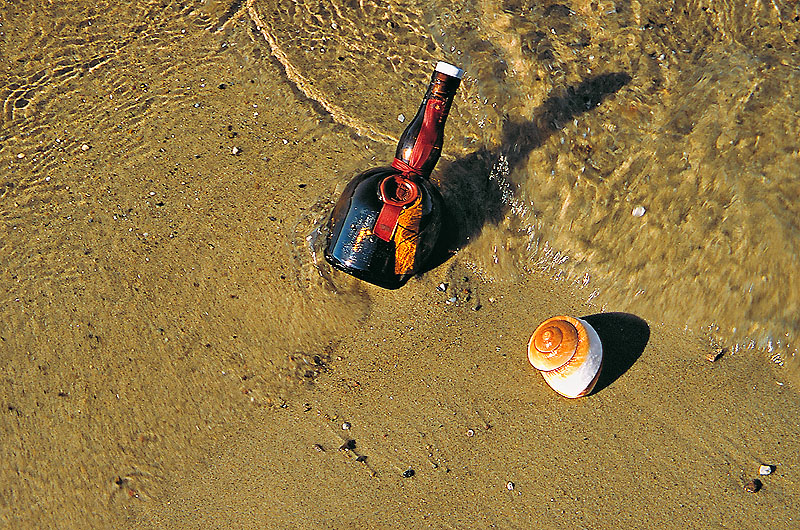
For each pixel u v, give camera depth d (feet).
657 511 4.59
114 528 4.69
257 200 5.15
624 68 5.23
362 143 5.25
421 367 4.87
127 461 4.76
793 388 4.79
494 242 5.05
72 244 5.11
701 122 5.06
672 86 5.16
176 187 5.21
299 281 4.99
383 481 4.68
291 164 5.23
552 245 5.04
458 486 4.66
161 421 4.81
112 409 4.83
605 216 5.01
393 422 4.78
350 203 4.80
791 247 4.84
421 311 4.96
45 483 4.74
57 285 5.03
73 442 4.79
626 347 4.88
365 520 4.62
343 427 4.78
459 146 5.18
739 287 4.86
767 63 5.15
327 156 5.24
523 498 4.63
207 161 5.26
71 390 4.86
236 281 5.00
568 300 4.98
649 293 4.94
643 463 4.67
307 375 4.88
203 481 4.73
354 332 4.94
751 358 4.84
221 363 4.88
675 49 5.25
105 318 4.97
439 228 4.87
